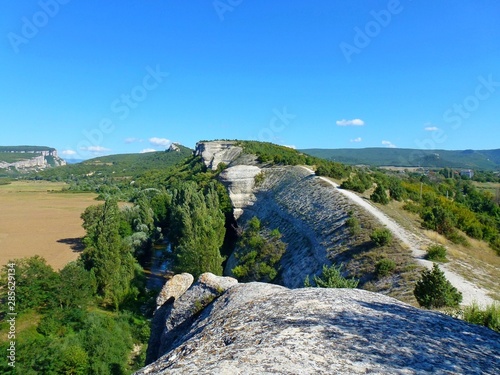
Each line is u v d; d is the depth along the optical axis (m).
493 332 7.91
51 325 35.09
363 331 7.06
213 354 6.63
